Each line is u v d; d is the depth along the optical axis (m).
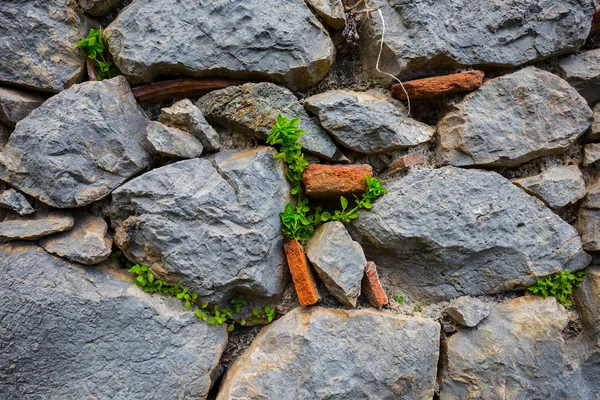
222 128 0.88
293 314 0.86
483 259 0.90
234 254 0.82
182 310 0.83
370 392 0.84
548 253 0.91
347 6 0.89
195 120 0.82
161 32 0.82
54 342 0.78
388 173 0.90
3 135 0.84
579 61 0.95
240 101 0.84
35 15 0.81
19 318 0.77
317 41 0.86
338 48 0.90
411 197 0.87
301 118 0.86
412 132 0.89
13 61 0.81
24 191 0.80
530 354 0.88
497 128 0.89
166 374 0.81
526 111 0.90
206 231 0.81
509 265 0.90
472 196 0.88
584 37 0.92
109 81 0.82
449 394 0.88
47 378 0.78
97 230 0.81
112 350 0.80
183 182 0.81
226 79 0.85
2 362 0.77
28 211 0.80
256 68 0.84
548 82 0.91
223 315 0.85
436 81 0.88
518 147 0.89
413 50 0.86
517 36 0.90
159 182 0.81
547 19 0.90
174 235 0.80
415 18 0.86
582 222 0.94
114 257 0.84
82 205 0.81
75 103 0.80
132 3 0.84
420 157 0.90
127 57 0.82
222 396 0.82
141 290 0.83
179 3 0.82
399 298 0.91
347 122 0.85
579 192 0.92
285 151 0.84
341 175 0.86
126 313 0.81
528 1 0.89
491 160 0.89
